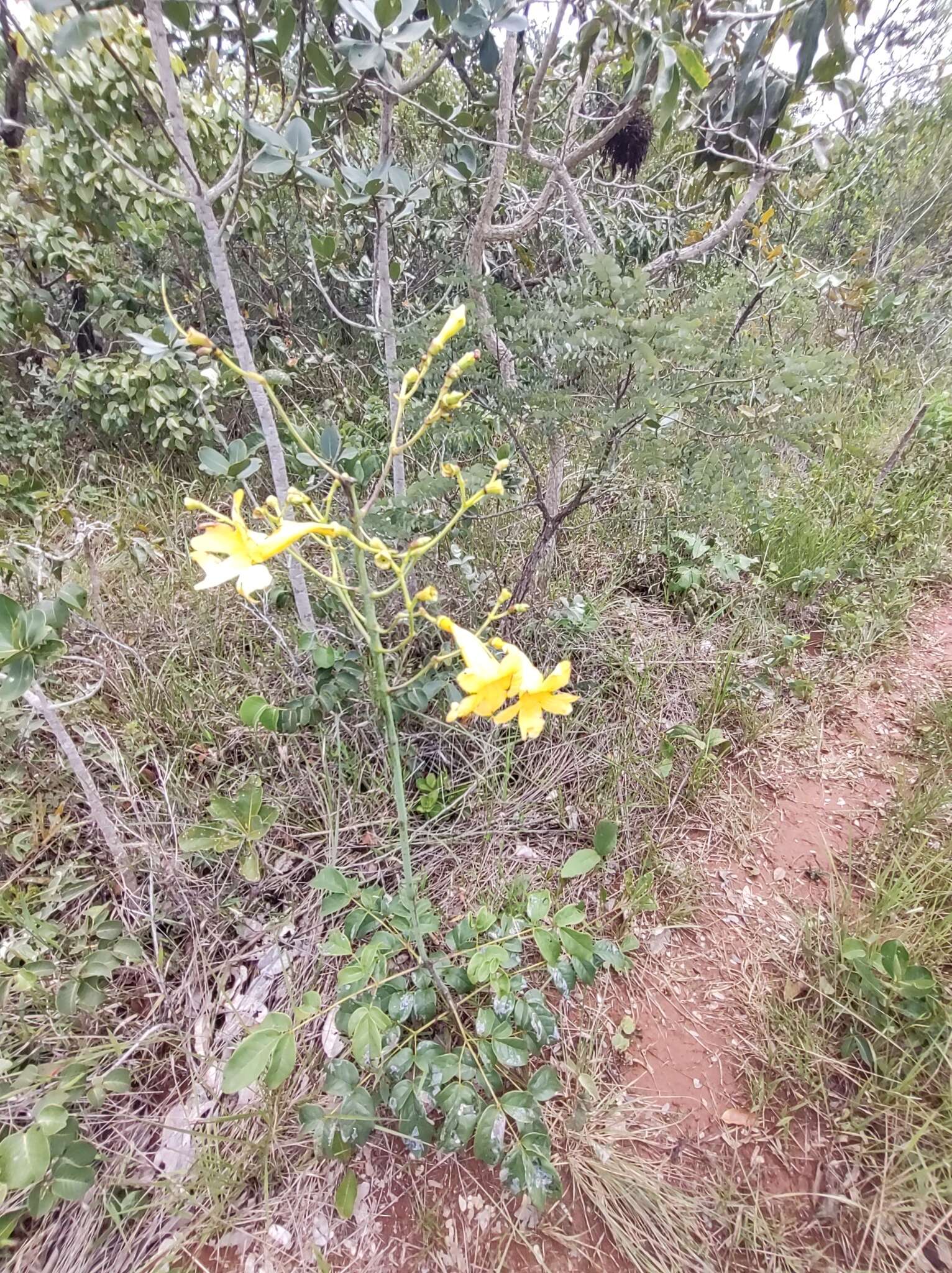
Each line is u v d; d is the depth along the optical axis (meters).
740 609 3.28
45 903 1.85
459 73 2.40
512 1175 1.38
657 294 2.27
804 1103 1.71
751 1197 1.57
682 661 2.99
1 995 1.54
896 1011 1.77
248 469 1.99
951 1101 1.61
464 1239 1.50
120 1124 1.57
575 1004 1.92
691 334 2.06
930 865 2.12
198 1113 1.61
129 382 3.56
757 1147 1.66
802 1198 1.57
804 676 3.06
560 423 2.30
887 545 3.90
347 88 2.06
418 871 2.14
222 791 2.26
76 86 2.73
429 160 3.51
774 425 2.19
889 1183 1.54
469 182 2.75
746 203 2.63
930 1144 1.60
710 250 2.84
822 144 2.30
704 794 2.51
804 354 2.33
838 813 2.52
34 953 1.68
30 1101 1.54
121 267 4.11
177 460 4.05
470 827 2.29
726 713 2.80
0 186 3.46
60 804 2.09
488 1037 1.59
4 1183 1.16
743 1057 1.83
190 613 2.84
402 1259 1.47
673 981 2.00
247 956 1.91
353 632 2.45
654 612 3.29
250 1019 1.79
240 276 4.41
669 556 3.42
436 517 2.52
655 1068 1.81
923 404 4.28
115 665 2.49
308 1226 1.49
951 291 6.33
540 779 2.46
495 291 2.22
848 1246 1.49
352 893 1.66
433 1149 1.60
